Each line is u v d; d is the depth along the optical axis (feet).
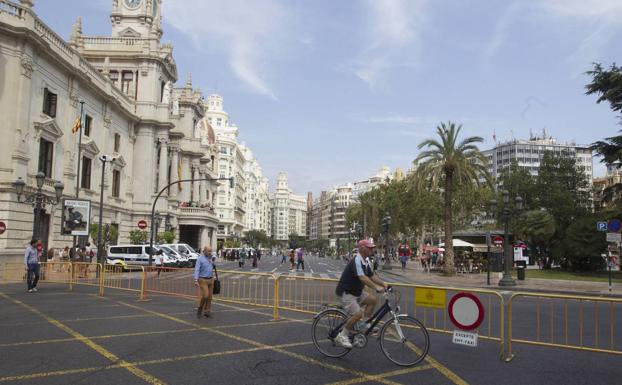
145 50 168.76
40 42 101.19
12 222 94.73
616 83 104.58
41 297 53.31
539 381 22.45
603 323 39.47
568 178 187.21
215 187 290.35
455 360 26.20
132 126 162.30
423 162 114.93
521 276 96.12
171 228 182.09
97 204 134.41
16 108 97.30
